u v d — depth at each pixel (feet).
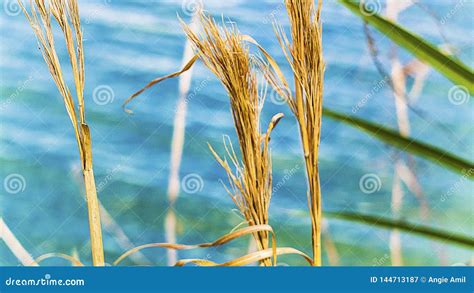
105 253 11.48
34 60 12.85
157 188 12.06
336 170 11.94
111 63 13.01
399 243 10.99
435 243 10.67
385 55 12.15
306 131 6.36
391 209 11.51
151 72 12.91
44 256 6.37
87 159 6.34
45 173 12.16
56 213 11.91
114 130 12.54
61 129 12.55
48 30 6.37
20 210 11.84
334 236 11.21
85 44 13.08
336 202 11.73
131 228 11.72
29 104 12.61
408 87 11.98
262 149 6.54
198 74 12.80
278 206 11.78
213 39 6.34
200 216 11.78
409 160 11.78
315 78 6.33
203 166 12.22
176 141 12.43
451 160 6.61
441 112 11.82
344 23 12.67
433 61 6.64
